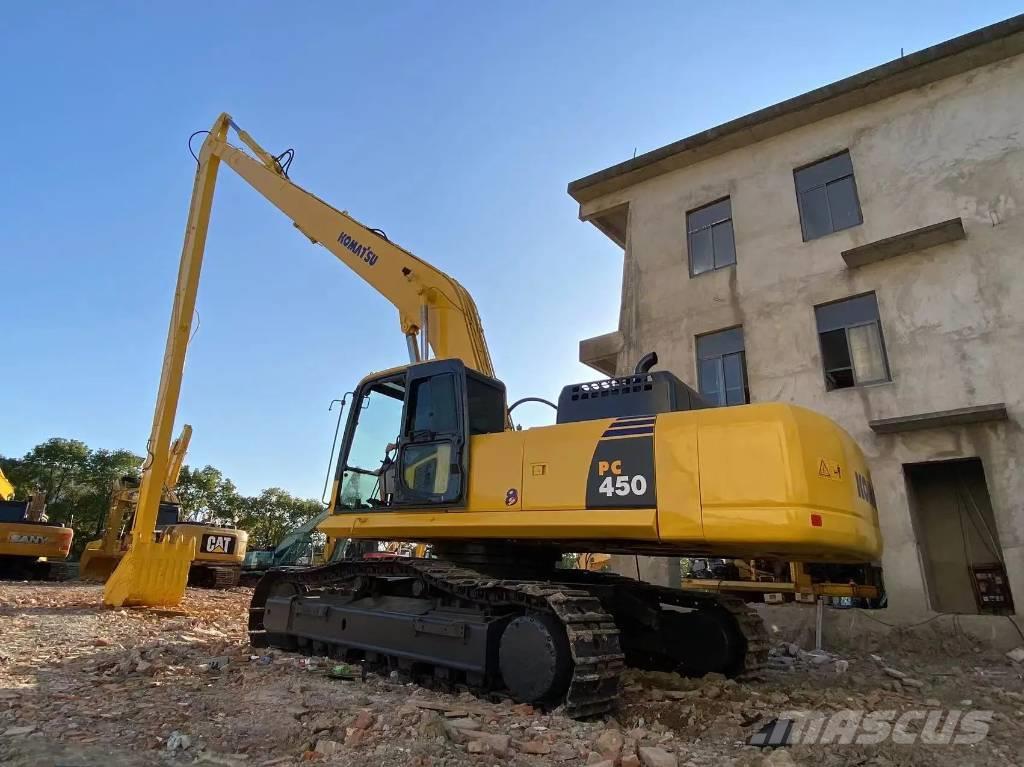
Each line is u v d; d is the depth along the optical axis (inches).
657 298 592.1
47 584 722.2
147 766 146.9
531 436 243.3
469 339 357.4
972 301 440.5
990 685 290.2
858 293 487.8
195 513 2011.6
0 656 261.3
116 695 208.5
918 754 172.4
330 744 160.4
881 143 506.0
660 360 573.0
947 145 476.4
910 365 453.4
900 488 435.5
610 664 203.5
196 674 245.9
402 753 157.1
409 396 278.7
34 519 836.6
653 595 297.0
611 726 191.8
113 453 1908.2
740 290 545.0
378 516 272.5
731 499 202.2
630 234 633.6
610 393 252.2
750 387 520.4
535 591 214.1
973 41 462.6
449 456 256.5
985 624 385.1
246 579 968.9
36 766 141.7
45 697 202.8
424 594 263.0
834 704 226.5
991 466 409.7
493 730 179.8
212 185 527.8
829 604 462.0
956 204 462.9
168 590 475.2
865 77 504.1
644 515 211.8
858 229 500.1
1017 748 181.0
